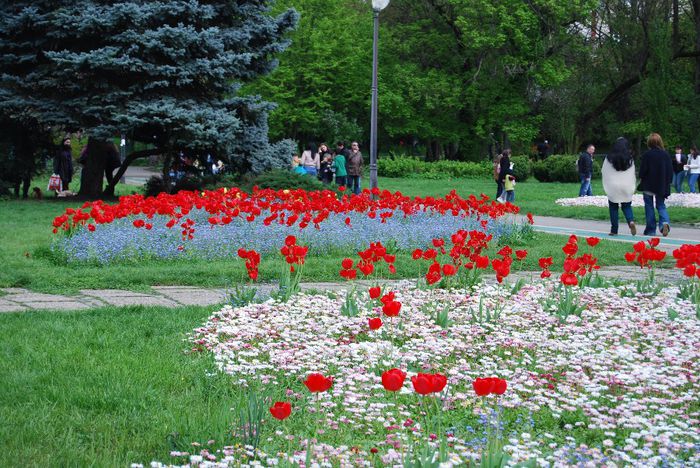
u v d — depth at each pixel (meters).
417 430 4.75
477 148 57.19
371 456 4.29
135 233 12.51
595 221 22.11
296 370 6.05
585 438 4.79
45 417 4.84
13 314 7.93
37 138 25.36
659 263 13.39
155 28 23.00
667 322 7.84
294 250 8.53
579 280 10.02
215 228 13.14
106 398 5.25
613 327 7.58
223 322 7.53
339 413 5.09
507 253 9.59
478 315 8.09
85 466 4.12
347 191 23.64
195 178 24.64
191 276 10.74
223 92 24.48
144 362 6.16
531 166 47.91
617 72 57.19
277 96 52.00
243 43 23.98
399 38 56.97
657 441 4.55
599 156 61.19
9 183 25.00
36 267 11.21
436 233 14.47
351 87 57.06
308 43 53.31
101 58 21.45
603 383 5.82
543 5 51.22
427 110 56.72
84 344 6.71
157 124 23.34
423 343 6.82
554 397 5.51
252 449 4.28
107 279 10.41
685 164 32.88
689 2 53.09
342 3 56.50
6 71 23.77
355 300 8.47
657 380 5.86
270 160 24.55
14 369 5.86
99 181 26.02
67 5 22.61
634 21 52.56
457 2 52.09
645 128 54.84
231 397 5.36
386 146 62.97
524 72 53.59
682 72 52.50
